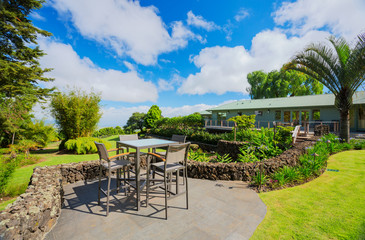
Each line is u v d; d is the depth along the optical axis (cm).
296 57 820
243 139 877
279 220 235
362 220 230
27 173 553
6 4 787
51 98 957
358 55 677
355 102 1248
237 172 410
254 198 308
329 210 259
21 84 810
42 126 995
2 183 350
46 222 208
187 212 258
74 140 966
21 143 773
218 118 2230
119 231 210
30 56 898
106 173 453
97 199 307
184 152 273
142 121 2945
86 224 226
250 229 215
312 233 205
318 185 362
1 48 811
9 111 805
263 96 2872
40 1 859
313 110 1502
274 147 664
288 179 378
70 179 401
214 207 274
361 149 744
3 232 142
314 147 565
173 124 1862
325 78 820
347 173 436
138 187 266
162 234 204
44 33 872
